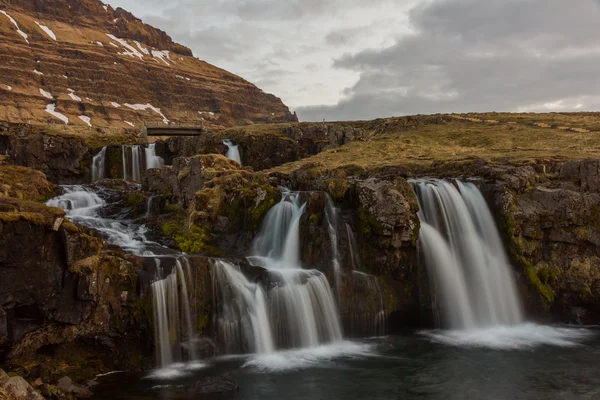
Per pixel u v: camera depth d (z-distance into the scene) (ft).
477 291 134.62
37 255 82.53
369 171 202.69
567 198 143.13
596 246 141.59
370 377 93.91
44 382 78.02
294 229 130.31
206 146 289.74
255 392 85.15
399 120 382.22
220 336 102.53
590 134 280.31
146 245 120.78
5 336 78.38
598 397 86.38
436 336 122.31
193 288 101.30
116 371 92.38
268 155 308.40
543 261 144.46
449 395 86.53
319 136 326.03
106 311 92.17
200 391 82.43
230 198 141.49
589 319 136.46
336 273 121.19
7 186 145.28
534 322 136.05
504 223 142.61
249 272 110.32
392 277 127.85
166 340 96.32
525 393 87.71
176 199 157.17
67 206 154.10
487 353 109.29
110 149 269.23
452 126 355.36
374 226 126.31
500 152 239.50
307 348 109.29
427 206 140.36
